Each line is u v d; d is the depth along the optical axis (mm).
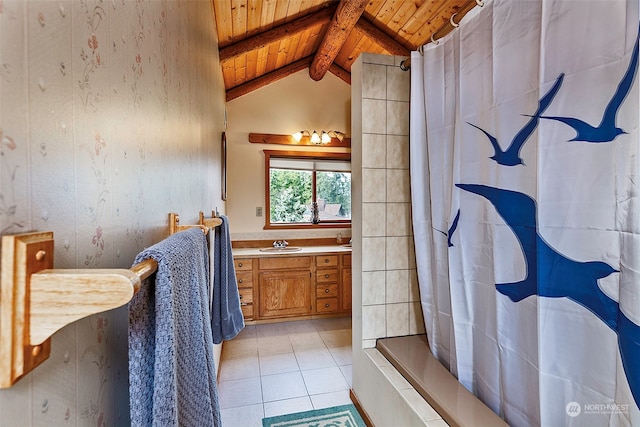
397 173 1924
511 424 1199
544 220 1036
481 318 1370
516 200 1146
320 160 3938
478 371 1398
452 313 1502
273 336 3045
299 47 3307
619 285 846
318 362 2555
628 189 819
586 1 896
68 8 399
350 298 3570
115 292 336
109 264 516
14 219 310
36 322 321
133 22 624
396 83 1909
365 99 1862
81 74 431
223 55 2623
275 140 3709
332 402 2041
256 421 1854
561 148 979
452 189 1493
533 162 1073
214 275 1577
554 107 992
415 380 1474
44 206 353
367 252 1894
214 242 1589
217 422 735
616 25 829
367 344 1909
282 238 3779
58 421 372
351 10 2494
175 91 985
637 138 796
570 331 980
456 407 1270
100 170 487
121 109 566
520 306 1146
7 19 301
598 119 878
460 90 1431
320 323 3385
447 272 1593
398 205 1931
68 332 395
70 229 403
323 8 2787
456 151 1459
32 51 334
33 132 336
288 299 3402
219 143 2541
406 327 1960
